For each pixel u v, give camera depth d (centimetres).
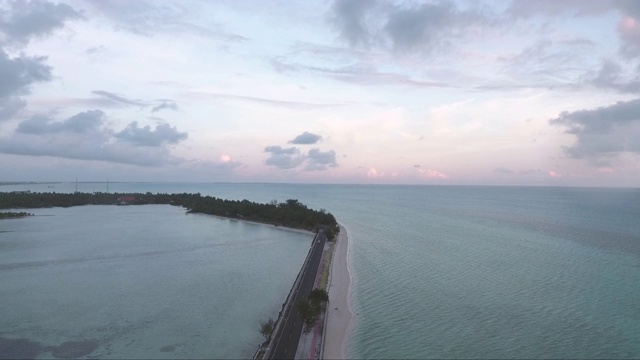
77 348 5597
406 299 7719
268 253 12531
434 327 6347
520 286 8600
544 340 5909
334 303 7412
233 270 10162
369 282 8925
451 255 11925
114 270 10112
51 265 10656
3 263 10862
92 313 6962
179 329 6259
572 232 16875
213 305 7394
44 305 7375
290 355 4953
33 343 5750
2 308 7219
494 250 12725
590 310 7138
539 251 12575
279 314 6562
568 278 9269
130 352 5478
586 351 5581
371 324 6438
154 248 13250
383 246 13462
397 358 5300
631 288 8450
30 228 17975
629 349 5634
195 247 13512
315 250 11500
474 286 8606
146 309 7162
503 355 5441
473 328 6322
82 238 15188
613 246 13525
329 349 5509
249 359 5281
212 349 5572
